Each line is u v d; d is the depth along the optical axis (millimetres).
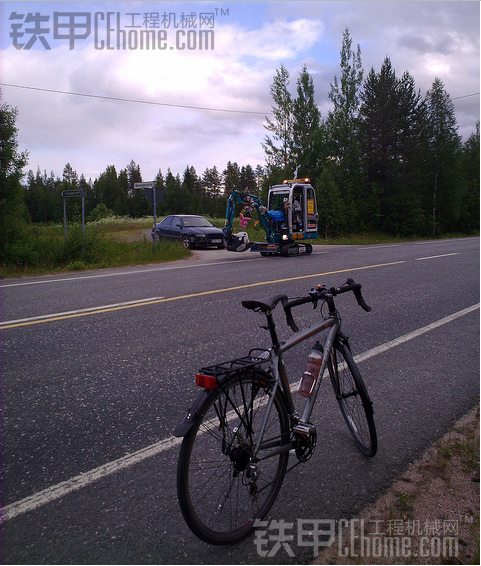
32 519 2492
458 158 52375
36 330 6000
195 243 21375
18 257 12812
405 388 4379
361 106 45719
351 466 3096
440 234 50906
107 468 2973
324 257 16031
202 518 2271
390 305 7730
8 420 3588
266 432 2488
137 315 6816
